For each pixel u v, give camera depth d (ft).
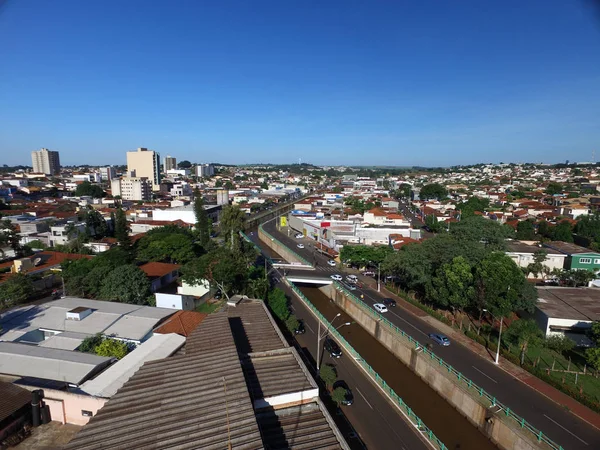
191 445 57.21
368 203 511.40
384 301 182.70
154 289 194.29
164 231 275.59
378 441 97.40
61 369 99.60
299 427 75.25
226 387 71.87
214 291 183.62
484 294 143.33
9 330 127.75
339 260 257.75
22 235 280.51
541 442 88.63
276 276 236.43
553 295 165.89
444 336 141.38
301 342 153.58
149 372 77.10
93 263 187.52
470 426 108.17
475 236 197.88
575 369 121.80
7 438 79.51
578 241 287.28
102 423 61.72
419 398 122.01
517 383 114.42
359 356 139.85
